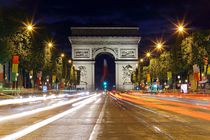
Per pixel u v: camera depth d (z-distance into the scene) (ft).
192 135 75.61
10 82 376.89
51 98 349.00
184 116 125.08
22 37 326.44
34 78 427.74
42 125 96.63
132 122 104.78
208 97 280.31
